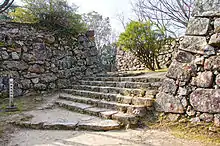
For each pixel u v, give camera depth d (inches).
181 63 135.2
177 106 130.0
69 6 271.1
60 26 268.1
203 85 122.4
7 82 220.5
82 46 294.0
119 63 410.6
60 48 265.6
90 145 106.2
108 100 175.2
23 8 253.3
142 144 105.7
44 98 224.1
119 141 110.7
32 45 242.2
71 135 123.4
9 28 231.9
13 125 143.0
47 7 253.1
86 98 194.1
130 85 179.5
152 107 142.0
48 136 123.2
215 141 106.6
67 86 261.1
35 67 241.3
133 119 133.6
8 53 225.9
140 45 246.1
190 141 108.2
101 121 139.0
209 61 123.3
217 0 128.2
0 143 112.7
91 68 301.7
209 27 127.9
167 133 120.6
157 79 170.2
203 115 118.9
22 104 198.5
